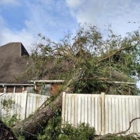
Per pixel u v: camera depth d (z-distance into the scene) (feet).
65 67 35.09
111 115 24.16
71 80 30.48
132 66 33.58
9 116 29.07
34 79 38.75
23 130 23.89
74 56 32.73
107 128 23.91
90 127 23.80
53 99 29.22
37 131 25.95
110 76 31.68
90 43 32.60
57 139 23.44
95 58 32.01
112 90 31.81
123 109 24.09
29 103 30.22
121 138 22.95
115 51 32.45
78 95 25.16
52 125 24.80
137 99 24.04
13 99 30.17
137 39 32.37
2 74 58.80
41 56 35.01
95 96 24.90
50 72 36.86
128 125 23.66
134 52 32.94
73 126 24.41
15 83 53.83
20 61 63.72
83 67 30.32
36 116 26.35
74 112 24.84
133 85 33.50
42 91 40.86
